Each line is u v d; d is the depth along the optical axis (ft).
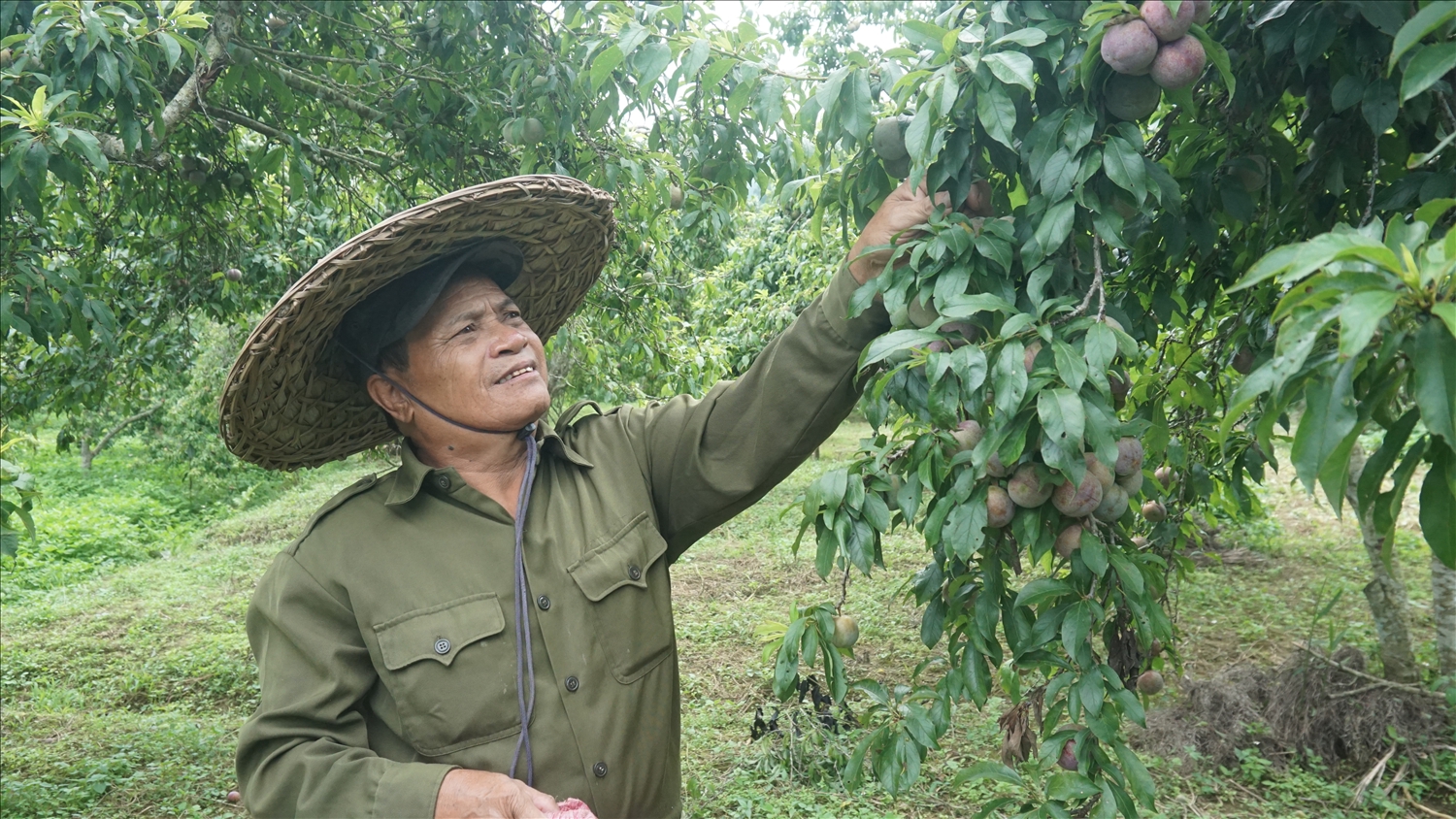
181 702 19.79
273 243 16.87
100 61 7.86
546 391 4.92
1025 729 5.11
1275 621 20.68
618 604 4.78
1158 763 14.56
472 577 4.67
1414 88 2.85
